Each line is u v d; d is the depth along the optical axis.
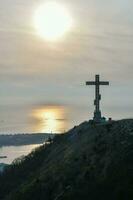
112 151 82.31
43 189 85.62
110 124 93.12
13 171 125.69
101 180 74.38
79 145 95.56
